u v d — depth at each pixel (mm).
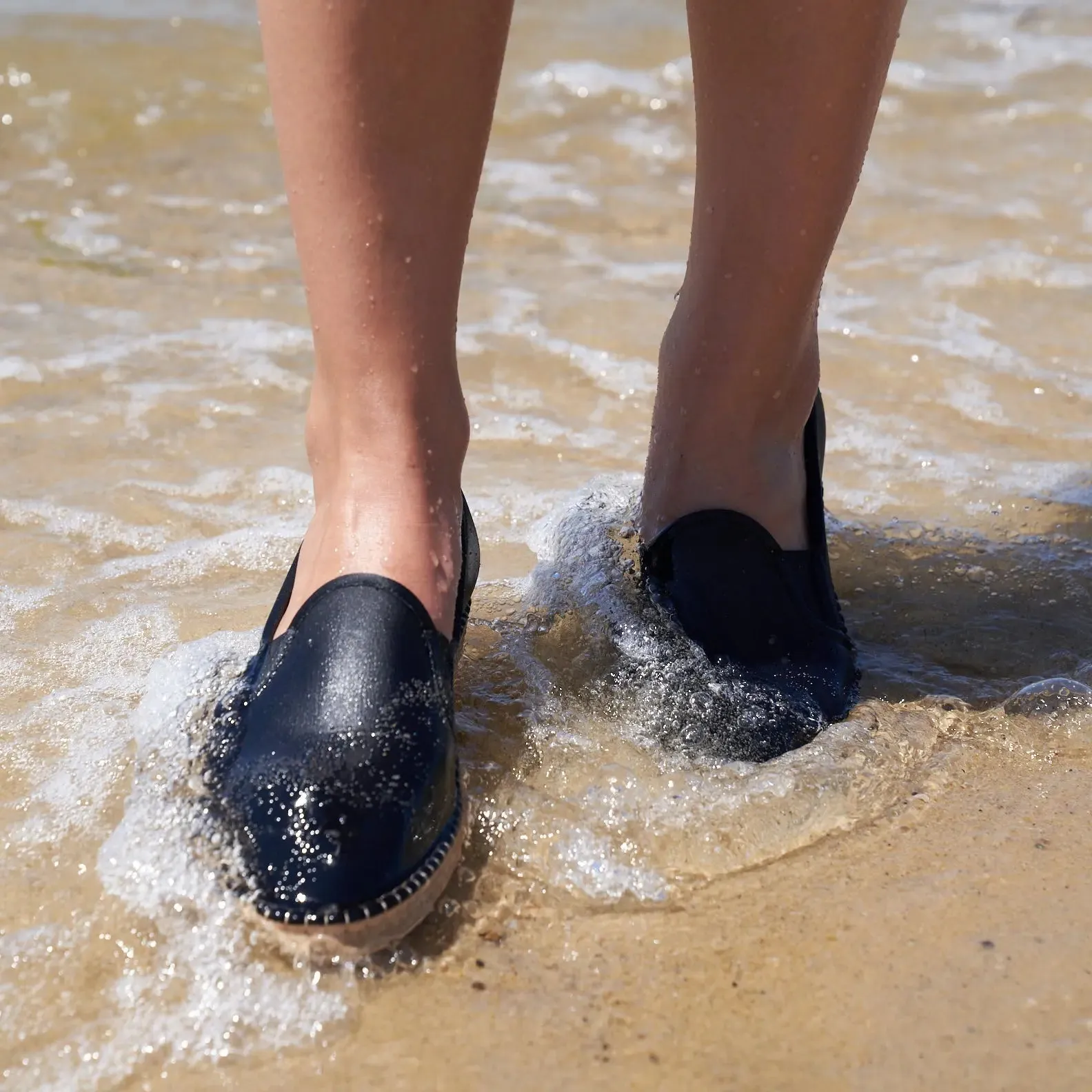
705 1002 979
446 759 1083
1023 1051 930
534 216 2961
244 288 2549
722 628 1324
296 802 1020
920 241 2777
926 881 1098
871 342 2305
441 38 1011
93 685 1342
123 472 1849
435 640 1139
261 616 1488
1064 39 4266
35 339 2275
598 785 1195
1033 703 1344
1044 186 3107
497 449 1948
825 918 1059
